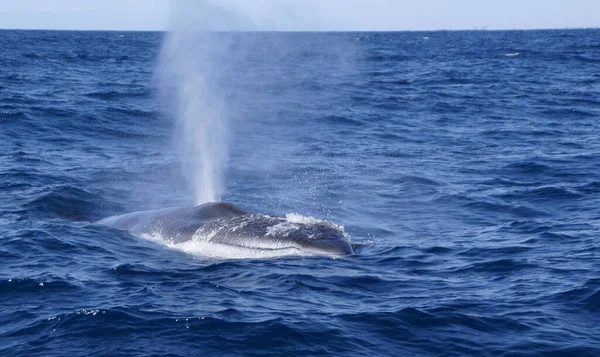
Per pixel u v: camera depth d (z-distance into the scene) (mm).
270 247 23125
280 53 159375
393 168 39969
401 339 16609
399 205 31672
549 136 52281
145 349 15859
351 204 31797
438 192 33969
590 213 29594
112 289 19609
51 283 19922
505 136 52562
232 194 33312
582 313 18078
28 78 86375
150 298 18812
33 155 41344
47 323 17172
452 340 16547
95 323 17078
